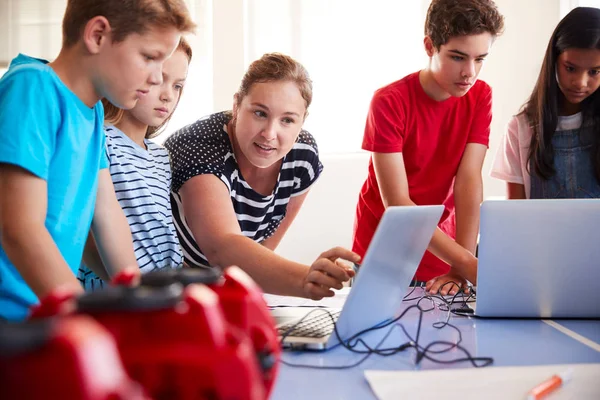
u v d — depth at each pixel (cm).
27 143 90
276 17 359
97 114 112
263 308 54
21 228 87
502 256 112
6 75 96
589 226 110
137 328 41
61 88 97
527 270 112
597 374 76
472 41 159
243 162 150
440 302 134
